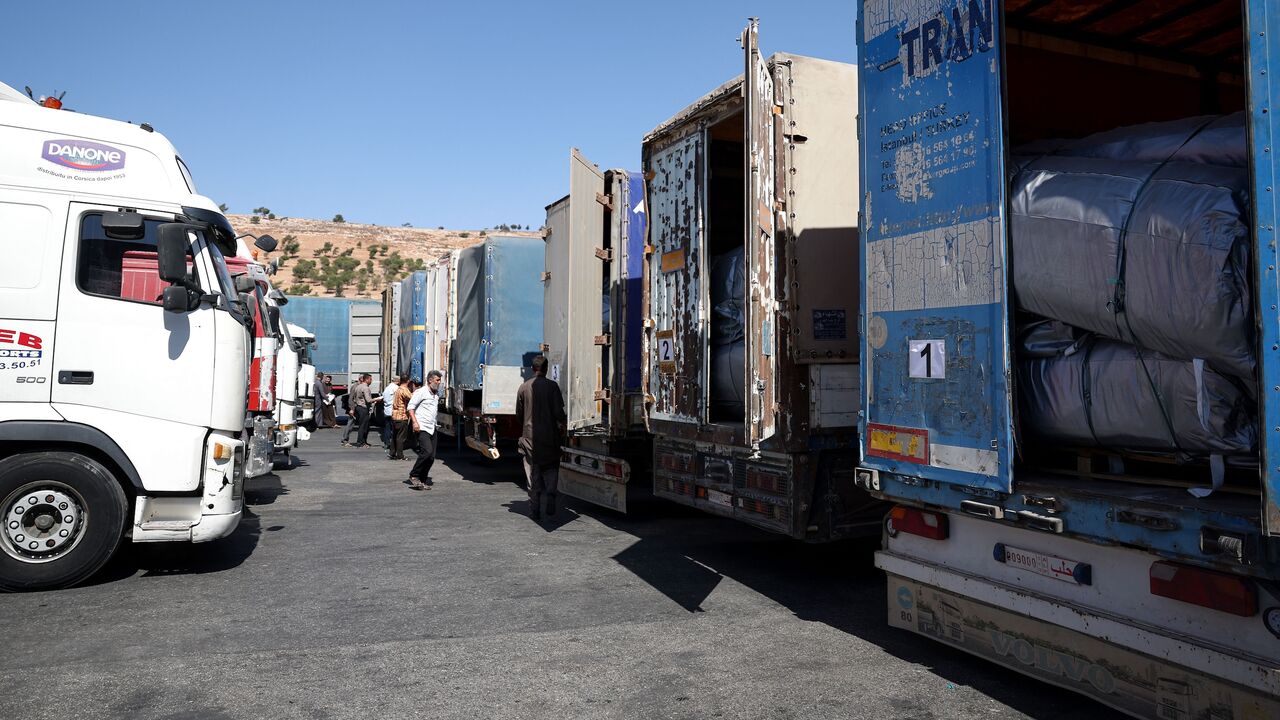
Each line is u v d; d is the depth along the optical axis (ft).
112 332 19.53
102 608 17.78
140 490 19.63
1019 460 13.21
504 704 12.84
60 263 19.25
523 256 41.24
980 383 12.58
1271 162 8.49
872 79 15.03
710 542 25.63
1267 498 8.41
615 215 29.60
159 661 14.53
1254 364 9.91
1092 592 11.32
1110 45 18.15
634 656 15.10
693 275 22.39
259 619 17.15
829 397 19.15
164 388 19.90
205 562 22.33
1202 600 9.73
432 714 12.43
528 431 30.04
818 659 14.97
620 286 29.01
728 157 27.22
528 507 32.60
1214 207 10.33
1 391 18.67
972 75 12.75
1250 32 8.71
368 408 60.23
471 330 44.11
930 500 13.71
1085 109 17.95
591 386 29.73
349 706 12.69
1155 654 10.32
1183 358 10.78
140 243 20.20
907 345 14.10
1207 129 11.66
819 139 19.22
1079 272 11.82
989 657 12.95
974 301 12.69
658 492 24.77
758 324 16.87
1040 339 13.03
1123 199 11.51
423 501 34.01
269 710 12.48
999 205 12.22
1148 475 12.43
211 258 20.95
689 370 22.56
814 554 23.94
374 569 21.74
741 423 21.30
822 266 19.10
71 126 19.99
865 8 15.26
